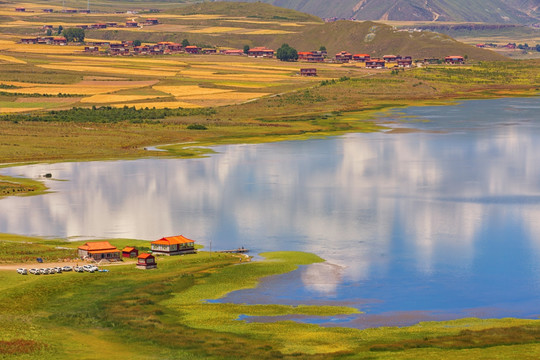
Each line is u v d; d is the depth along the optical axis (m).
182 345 134.75
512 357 126.56
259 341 138.38
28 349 129.62
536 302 166.62
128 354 130.12
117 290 171.00
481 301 167.12
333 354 130.25
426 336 140.38
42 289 169.38
